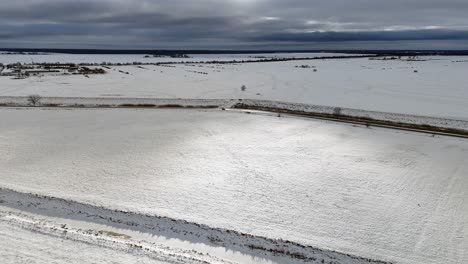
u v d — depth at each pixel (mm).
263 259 16781
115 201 21688
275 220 20016
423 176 26062
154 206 21188
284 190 23625
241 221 19828
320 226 19500
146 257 16297
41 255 16141
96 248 16828
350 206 21672
